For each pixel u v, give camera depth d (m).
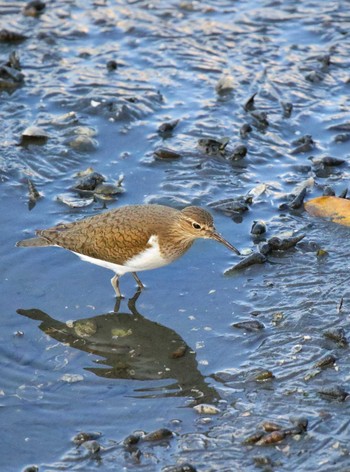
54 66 21.28
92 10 23.62
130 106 19.66
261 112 19.33
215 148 18.30
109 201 16.86
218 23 23.03
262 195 17.06
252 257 15.06
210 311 14.00
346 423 11.41
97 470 10.91
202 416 11.74
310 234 15.90
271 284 14.57
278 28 22.80
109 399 12.17
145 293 14.60
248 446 11.16
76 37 22.47
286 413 11.70
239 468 10.81
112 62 21.14
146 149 18.47
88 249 14.30
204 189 17.27
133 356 13.08
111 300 14.41
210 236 14.13
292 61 21.42
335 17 23.19
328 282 14.52
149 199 16.86
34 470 10.86
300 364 12.65
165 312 14.07
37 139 18.56
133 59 21.66
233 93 20.28
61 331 13.63
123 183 17.42
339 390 11.89
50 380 12.56
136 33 22.69
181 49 22.02
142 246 13.96
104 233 14.10
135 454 11.07
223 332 13.48
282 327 13.49
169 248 14.17
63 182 17.45
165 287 14.73
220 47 22.06
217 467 10.84
